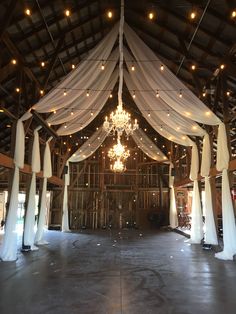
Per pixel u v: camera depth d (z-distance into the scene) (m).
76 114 9.88
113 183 18.25
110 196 18.12
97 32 9.13
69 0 7.10
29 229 9.55
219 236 12.17
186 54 7.96
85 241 11.84
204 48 7.97
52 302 4.43
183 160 16.91
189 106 8.26
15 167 8.27
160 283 5.51
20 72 8.27
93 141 15.44
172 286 5.31
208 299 4.60
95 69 7.69
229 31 7.08
